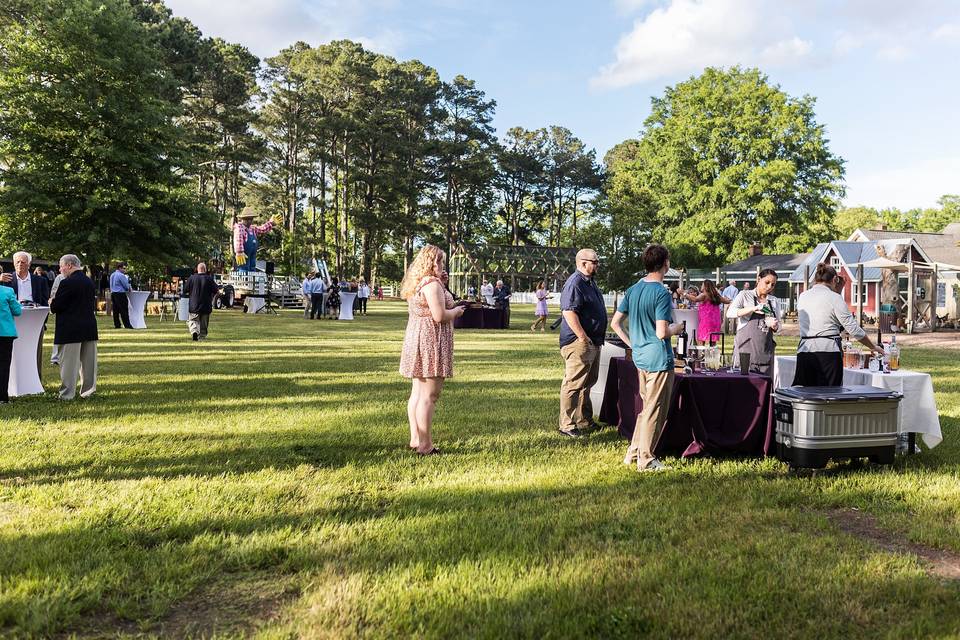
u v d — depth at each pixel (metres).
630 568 3.47
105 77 29.78
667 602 3.09
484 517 4.20
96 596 3.05
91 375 8.35
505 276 63.88
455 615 2.94
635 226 46.72
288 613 2.97
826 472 5.34
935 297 28.02
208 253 33.91
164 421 6.94
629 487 4.91
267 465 5.37
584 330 6.65
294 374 10.69
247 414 7.39
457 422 7.16
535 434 6.66
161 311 26.36
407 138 65.81
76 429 6.48
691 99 50.91
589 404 7.09
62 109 28.17
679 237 48.84
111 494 4.52
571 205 90.88
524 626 2.84
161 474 5.05
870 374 5.91
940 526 4.12
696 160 50.62
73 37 28.83
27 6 31.59
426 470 5.31
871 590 3.24
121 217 29.56
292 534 3.89
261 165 60.34
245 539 3.79
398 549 3.66
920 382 5.84
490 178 75.25
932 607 3.10
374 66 65.06
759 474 5.32
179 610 3.04
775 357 6.13
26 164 28.47
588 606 3.04
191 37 46.09
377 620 2.92
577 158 87.81
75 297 8.05
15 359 8.23
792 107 48.03
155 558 3.51
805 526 4.16
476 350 15.56
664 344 5.26
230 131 50.53
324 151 57.84
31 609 2.92
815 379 5.64
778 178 46.50
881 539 4.03
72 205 27.55
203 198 37.72
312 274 28.92
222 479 4.95
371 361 12.53
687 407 5.87
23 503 4.33
